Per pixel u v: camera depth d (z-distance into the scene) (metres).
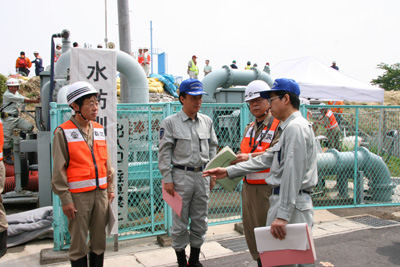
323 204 5.97
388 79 30.89
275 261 2.21
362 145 6.66
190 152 3.35
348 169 6.11
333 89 9.52
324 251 4.02
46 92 6.59
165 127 3.39
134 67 5.94
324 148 6.84
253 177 3.14
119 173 4.22
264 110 3.17
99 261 3.12
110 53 3.96
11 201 5.99
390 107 6.09
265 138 3.14
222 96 8.26
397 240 4.35
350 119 6.61
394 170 6.52
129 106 4.29
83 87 2.94
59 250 3.93
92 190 2.98
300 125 2.24
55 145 2.88
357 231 4.70
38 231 4.38
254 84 3.18
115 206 4.01
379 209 5.93
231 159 3.00
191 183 3.36
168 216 4.45
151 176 4.44
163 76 15.88
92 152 3.02
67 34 7.00
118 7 6.51
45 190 5.30
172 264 3.70
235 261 3.78
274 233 2.18
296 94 2.43
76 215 2.91
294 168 2.17
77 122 3.03
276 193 2.39
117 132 4.18
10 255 3.99
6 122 7.04
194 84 3.28
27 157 6.50
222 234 4.67
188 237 3.45
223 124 5.52
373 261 3.72
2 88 15.50
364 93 9.75
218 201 5.36
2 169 4.01
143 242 4.41
